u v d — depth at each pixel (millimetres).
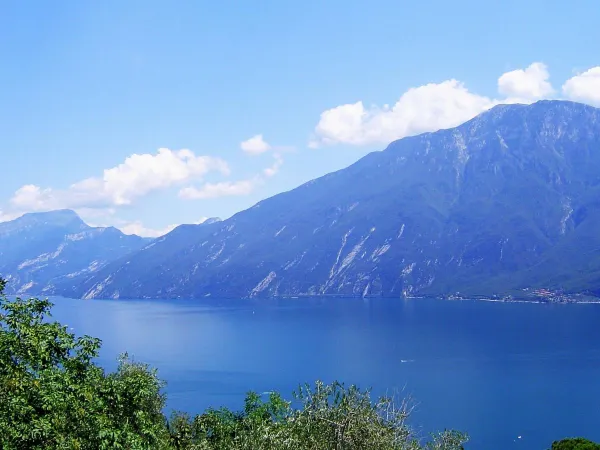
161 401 46969
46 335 23422
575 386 172500
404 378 188875
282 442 25016
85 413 21922
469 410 148375
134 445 22484
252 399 43969
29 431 19391
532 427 134250
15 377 20859
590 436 127000
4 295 24391
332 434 24297
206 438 38781
